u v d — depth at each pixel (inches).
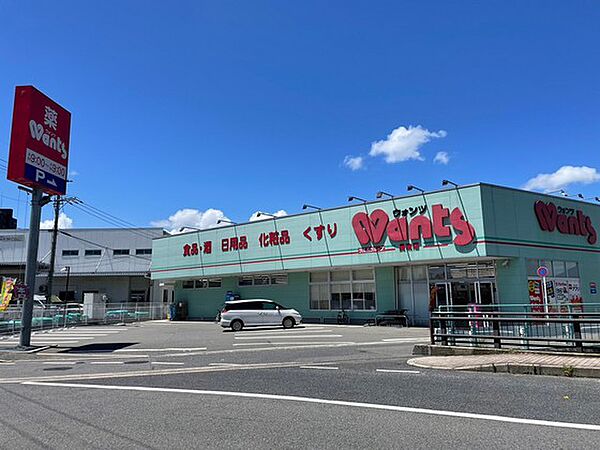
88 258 2288.4
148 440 226.8
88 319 1325.0
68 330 1113.4
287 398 316.2
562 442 214.2
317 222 1136.8
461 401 299.0
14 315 1023.6
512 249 914.7
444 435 227.3
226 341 772.0
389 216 1015.6
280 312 1045.8
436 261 983.0
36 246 696.4
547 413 266.1
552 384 352.5
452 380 374.0
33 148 668.7
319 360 512.7
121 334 973.2
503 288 936.3
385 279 1091.9
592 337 475.8
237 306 1041.5
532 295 932.6
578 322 454.6
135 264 2276.1
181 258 1437.0
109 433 239.8
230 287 1385.3
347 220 1083.9
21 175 645.3
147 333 989.2
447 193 942.4
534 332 523.5
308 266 1138.0
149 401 314.0
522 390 330.6
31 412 289.7
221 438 228.1
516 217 936.3
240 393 336.2
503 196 928.9
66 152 745.6
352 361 498.0
